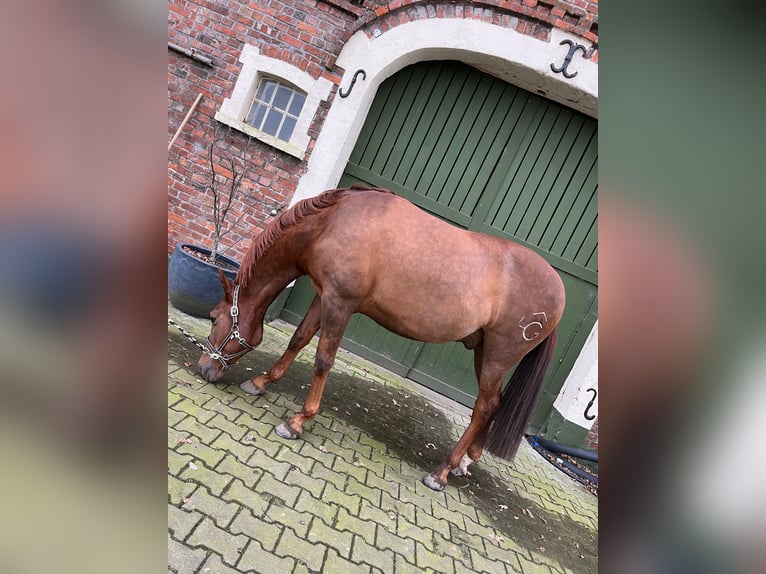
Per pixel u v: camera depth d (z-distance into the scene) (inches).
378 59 136.2
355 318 164.1
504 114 151.2
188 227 146.8
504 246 96.7
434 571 74.9
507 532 96.6
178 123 141.3
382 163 156.3
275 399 106.0
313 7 135.3
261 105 144.3
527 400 101.5
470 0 131.5
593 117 146.6
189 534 62.1
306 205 90.2
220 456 79.2
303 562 65.6
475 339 104.9
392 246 86.9
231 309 94.4
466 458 109.3
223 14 136.9
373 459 100.1
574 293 160.1
